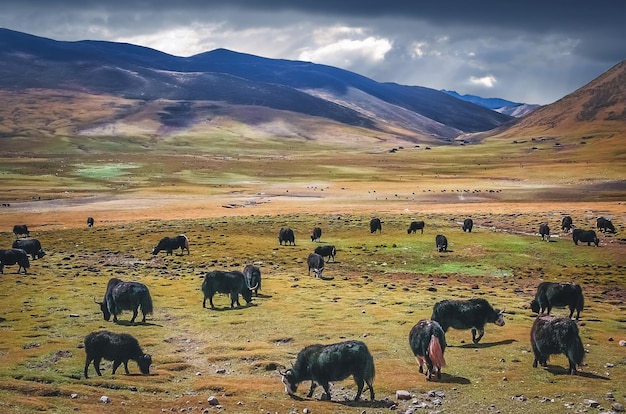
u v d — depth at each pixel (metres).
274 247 62.06
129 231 74.44
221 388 20.42
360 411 17.80
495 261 53.72
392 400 18.92
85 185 152.50
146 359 22.36
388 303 36.00
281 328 29.72
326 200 118.56
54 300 37.41
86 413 16.53
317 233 65.88
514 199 116.12
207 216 94.75
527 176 167.38
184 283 43.88
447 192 129.62
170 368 23.30
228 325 30.53
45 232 76.50
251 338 27.97
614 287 44.16
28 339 27.80
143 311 31.59
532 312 32.97
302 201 117.38
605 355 23.94
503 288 43.22
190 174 183.88
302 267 52.72
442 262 53.62
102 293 39.78
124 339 22.36
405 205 106.38
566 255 55.81
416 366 22.89
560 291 30.11
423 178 171.50
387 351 25.14
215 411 17.72
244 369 23.16
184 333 29.20
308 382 21.91
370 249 59.47
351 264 53.72
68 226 86.56
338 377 19.06
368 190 137.75
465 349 25.09
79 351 25.56
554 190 130.62
